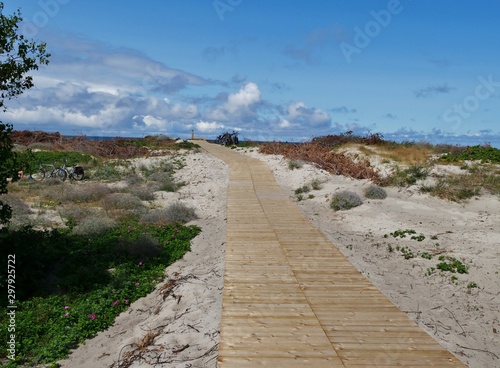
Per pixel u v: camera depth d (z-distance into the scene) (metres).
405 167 19.88
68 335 7.01
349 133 30.25
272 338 6.03
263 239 11.20
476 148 21.72
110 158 28.98
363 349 5.78
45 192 16.95
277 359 5.50
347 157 23.80
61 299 8.20
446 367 5.41
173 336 6.54
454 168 18.98
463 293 8.07
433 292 8.21
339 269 8.95
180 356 5.95
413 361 5.52
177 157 30.23
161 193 18.78
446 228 12.12
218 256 10.28
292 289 7.84
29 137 32.38
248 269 8.89
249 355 5.59
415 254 10.17
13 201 14.30
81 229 12.22
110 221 13.19
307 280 8.30
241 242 10.92
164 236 12.45
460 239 10.99
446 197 15.33
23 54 8.45
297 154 26.02
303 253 10.01
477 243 10.56
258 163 27.11
